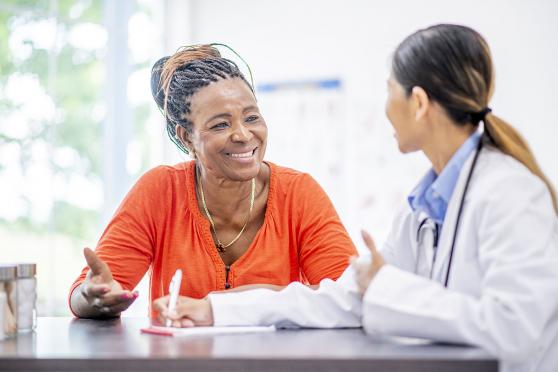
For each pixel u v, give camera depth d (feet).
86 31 13.06
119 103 13.30
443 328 3.75
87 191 12.91
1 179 11.82
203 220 5.83
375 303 3.94
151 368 3.38
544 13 11.00
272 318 4.58
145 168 13.24
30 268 4.51
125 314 12.32
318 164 12.17
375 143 11.86
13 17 12.14
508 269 3.76
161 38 12.94
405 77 4.39
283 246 5.83
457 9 11.43
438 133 4.41
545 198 4.07
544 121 10.95
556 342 4.19
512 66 11.12
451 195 4.39
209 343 3.85
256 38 12.59
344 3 12.09
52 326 4.83
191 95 5.56
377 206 11.83
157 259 5.93
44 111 12.34
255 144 5.53
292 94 12.34
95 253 5.49
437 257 4.44
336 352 3.47
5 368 3.49
